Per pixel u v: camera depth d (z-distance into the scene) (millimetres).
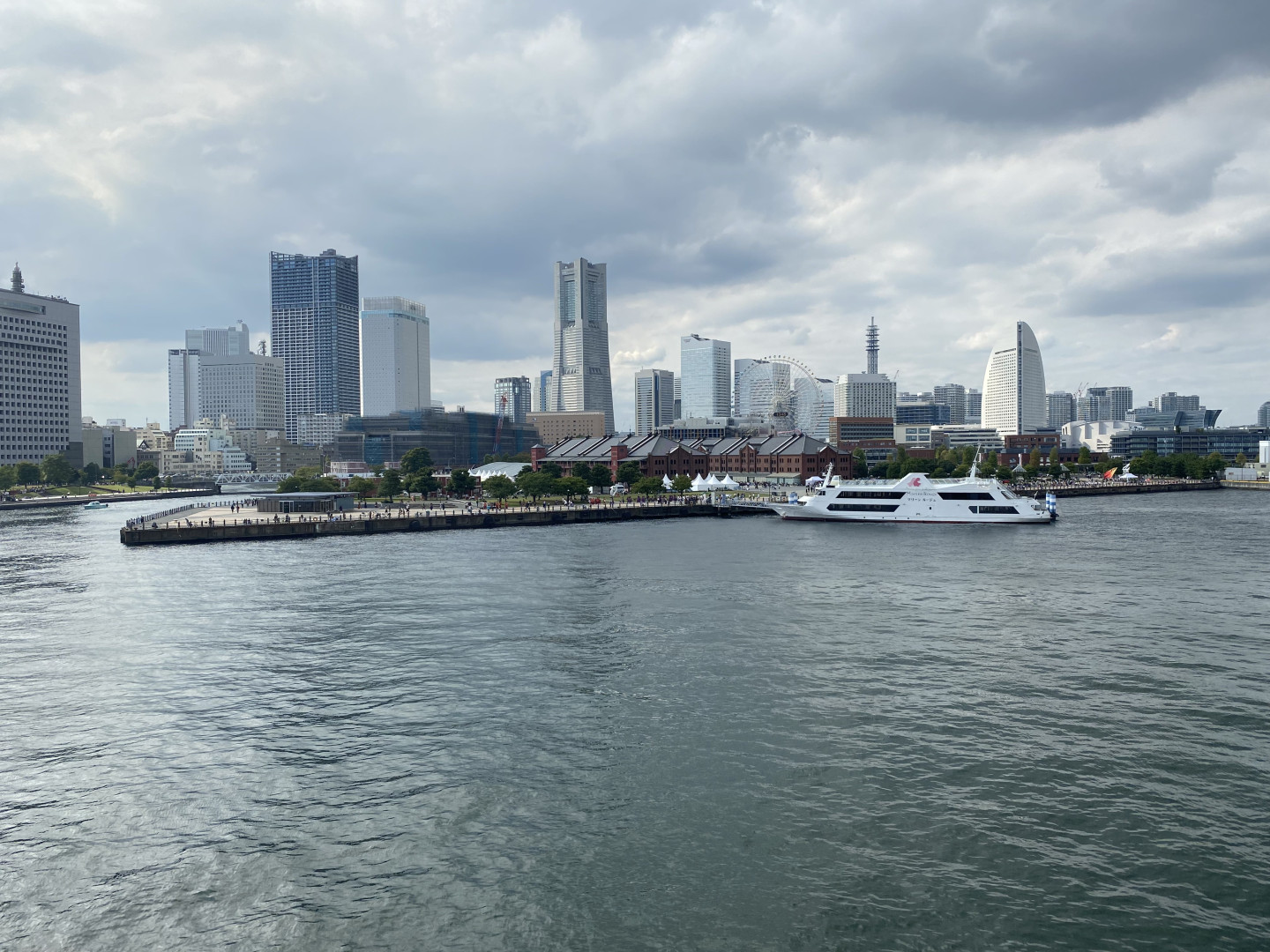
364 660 82312
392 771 57156
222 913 42500
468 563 142000
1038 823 48844
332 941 40250
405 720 66188
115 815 52156
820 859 45656
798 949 38844
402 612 103125
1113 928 39688
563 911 41938
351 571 135250
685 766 57000
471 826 49875
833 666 78312
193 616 103188
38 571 140625
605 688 72875
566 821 50188
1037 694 70250
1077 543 165250
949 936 39438
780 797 52469
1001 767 56094
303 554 157750
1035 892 42469
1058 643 85875
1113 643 85688
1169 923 39969
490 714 67125
